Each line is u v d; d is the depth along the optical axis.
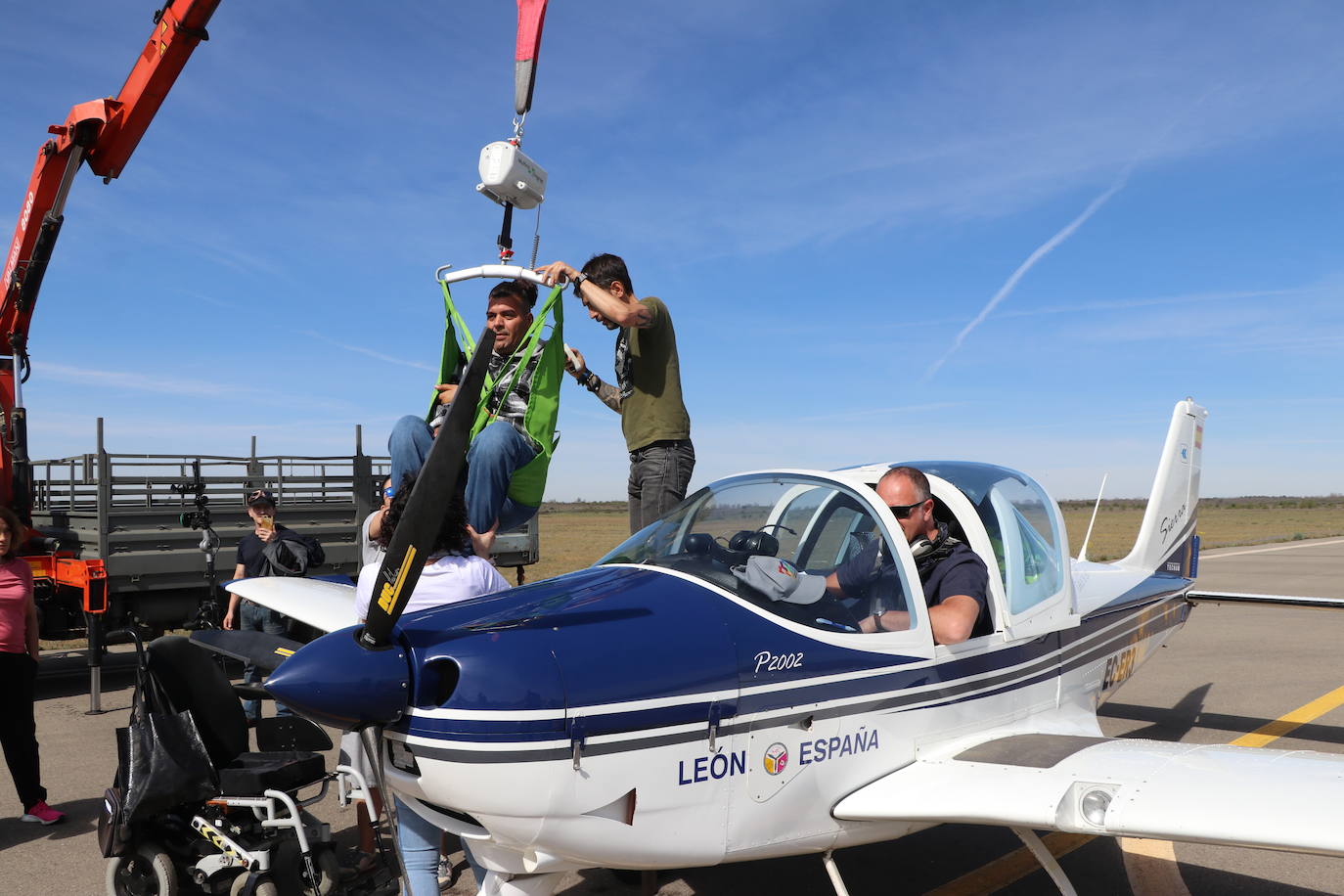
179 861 3.26
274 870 3.20
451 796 2.34
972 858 4.02
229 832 3.21
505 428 3.10
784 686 2.78
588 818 2.43
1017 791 2.81
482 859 2.61
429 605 2.85
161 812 3.12
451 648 2.37
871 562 3.24
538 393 3.24
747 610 2.82
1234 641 10.40
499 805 2.33
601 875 3.77
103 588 6.74
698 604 2.78
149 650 3.31
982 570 3.47
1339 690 7.65
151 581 7.23
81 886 3.66
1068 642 4.14
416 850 2.73
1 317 7.38
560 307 3.23
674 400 3.71
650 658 2.54
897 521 3.25
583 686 2.40
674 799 2.55
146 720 3.15
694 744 2.58
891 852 4.09
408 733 2.36
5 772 5.28
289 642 3.61
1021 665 3.69
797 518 3.33
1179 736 6.14
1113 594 4.93
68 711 6.88
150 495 7.38
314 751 3.56
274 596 4.18
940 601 3.40
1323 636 10.77
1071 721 4.11
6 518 4.34
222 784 3.21
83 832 4.29
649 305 3.63
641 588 2.83
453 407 2.29
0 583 4.30
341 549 8.31
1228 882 3.77
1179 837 2.55
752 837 2.75
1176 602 5.91
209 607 6.66
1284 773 2.82
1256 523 54.53
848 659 2.94
